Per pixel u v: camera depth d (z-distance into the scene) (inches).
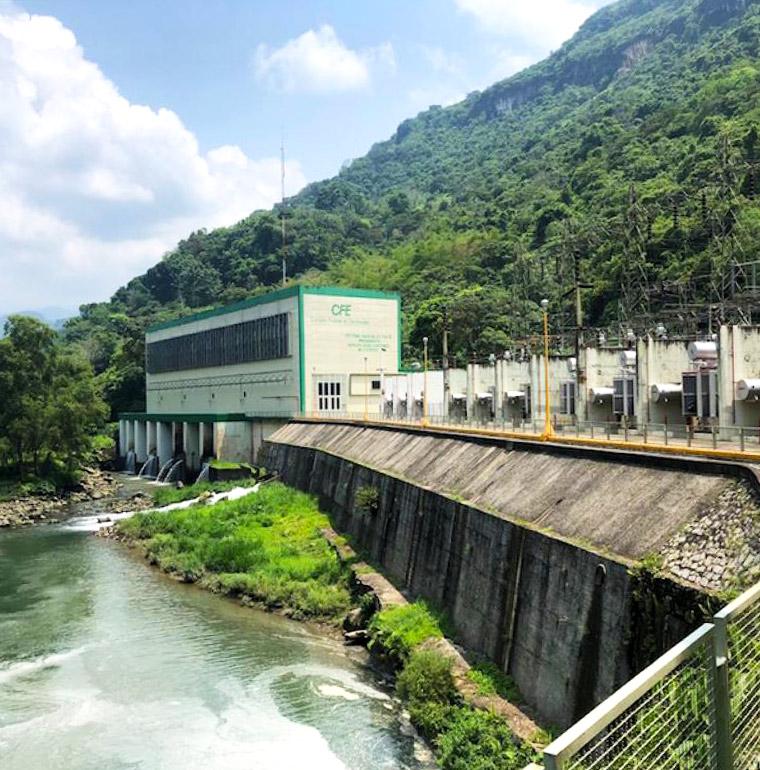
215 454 4065.0
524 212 6614.2
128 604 1987.0
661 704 344.2
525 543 1230.3
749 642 412.5
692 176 4205.2
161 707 1368.1
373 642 1525.6
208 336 4845.0
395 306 4089.6
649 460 1201.4
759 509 908.6
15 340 3986.2
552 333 3961.6
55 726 1307.8
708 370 1718.8
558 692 1056.8
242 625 1801.2
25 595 2085.4
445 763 1056.8
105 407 4254.4
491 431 2062.0
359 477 2356.1
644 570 924.6
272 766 1144.8
